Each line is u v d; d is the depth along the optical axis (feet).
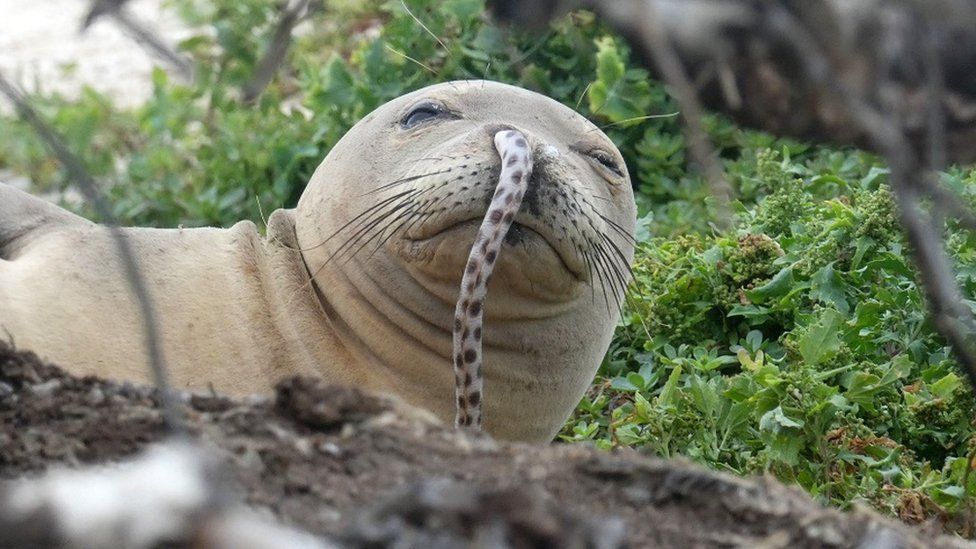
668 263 66.39
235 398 32.40
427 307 50.24
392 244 49.62
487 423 52.47
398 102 55.16
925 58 21.75
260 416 31.19
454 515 23.21
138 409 31.37
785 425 51.49
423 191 47.80
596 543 23.52
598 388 63.05
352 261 51.34
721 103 22.47
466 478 29.63
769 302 62.13
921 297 57.67
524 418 53.06
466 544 22.95
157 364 23.97
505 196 45.01
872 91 21.74
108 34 113.70
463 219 46.98
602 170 54.29
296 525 26.76
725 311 63.10
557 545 23.17
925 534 31.24
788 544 28.73
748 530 29.19
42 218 55.16
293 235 54.39
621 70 74.43
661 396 55.42
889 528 29.76
